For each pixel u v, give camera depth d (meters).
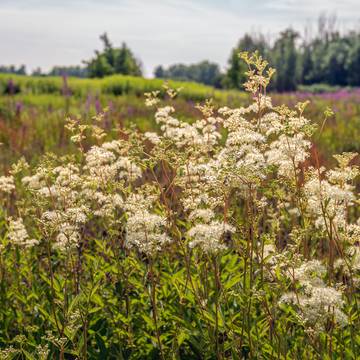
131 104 20.88
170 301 4.79
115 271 4.88
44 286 5.15
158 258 5.30
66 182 5.16
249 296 3.90
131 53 84.00
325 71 109.31
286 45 111.00
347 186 4.16
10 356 3.93
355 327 4.09
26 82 38.12
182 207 5.09
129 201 4.62
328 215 3.86
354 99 30.58
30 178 5.67
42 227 4.52
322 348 3.89
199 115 16.31
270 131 4.20
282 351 3.95
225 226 3.96
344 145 13.50
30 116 17.64
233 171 3.80
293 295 3.71
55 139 13.39
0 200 6.74
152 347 4.62
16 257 5.35
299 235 4.09
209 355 4.25
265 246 4.52
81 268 5.37
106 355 4.30
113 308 4.79
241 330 4.21
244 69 61.12
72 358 4.54
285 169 4.30
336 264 4.18
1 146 12.59
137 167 5.53
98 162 5.29
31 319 4.99
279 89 98.00
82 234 5.45
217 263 4.14
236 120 4.50
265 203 4.22
